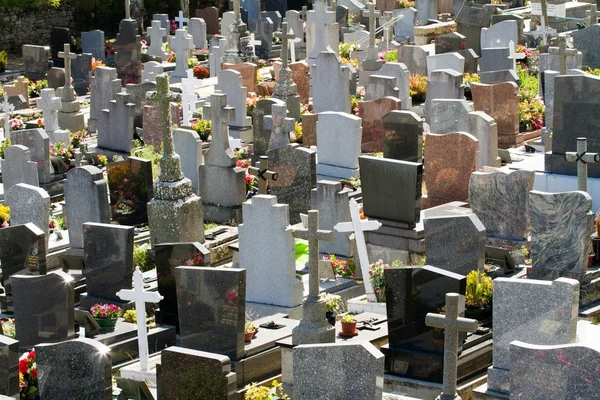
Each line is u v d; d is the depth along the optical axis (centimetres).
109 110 3162
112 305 2033
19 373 1756
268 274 2156
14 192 2453
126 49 4259
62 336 1967
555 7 4644
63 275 1955
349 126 2697
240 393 1834
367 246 2350
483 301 1864
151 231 2491
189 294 1881
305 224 2339
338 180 2723
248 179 2734
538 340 1664
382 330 1911
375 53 3912
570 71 2802
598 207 2375
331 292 2220
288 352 1847
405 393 1783
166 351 1670
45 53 4294
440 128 2758
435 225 2041
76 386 1714
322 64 3316
